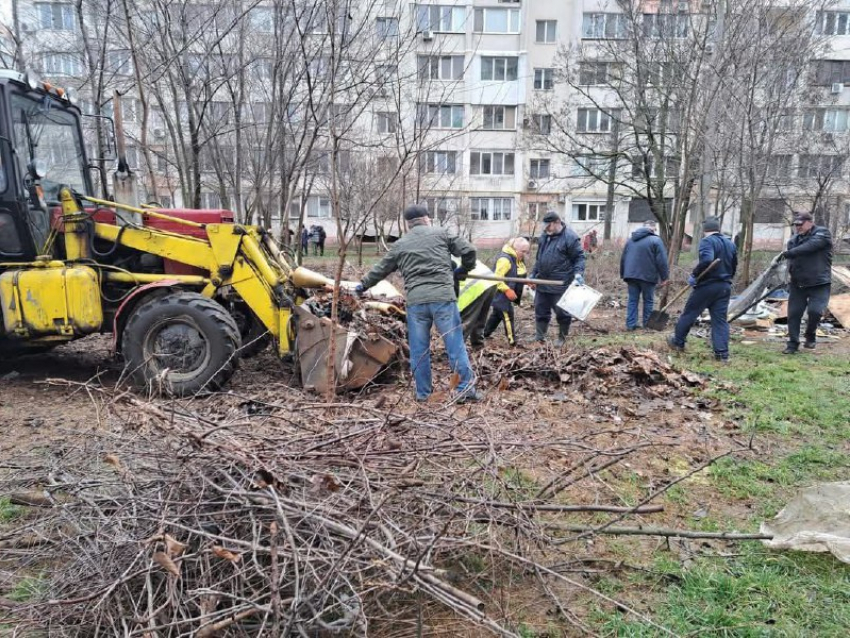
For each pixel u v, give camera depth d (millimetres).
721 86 10312
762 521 3061
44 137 5543
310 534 2141
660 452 3967
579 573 2602
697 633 2270
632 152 21594
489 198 33344
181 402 3125
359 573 1980
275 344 5273
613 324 9383
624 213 34688
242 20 7887
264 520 2178
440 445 2619
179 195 16672
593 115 30234
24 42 10273
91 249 5367
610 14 18500
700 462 3838
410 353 5031
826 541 2715
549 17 30312
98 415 3021
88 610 2066
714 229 6633
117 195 5719
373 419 2738
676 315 10195
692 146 12250
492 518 2383
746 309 8586
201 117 8188
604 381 5406
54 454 2992
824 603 2424
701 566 2674
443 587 1931
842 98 25359
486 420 2842
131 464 2512
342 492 2225
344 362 4879
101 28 9344
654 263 8641
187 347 5004
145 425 2551
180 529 2189
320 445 2484
